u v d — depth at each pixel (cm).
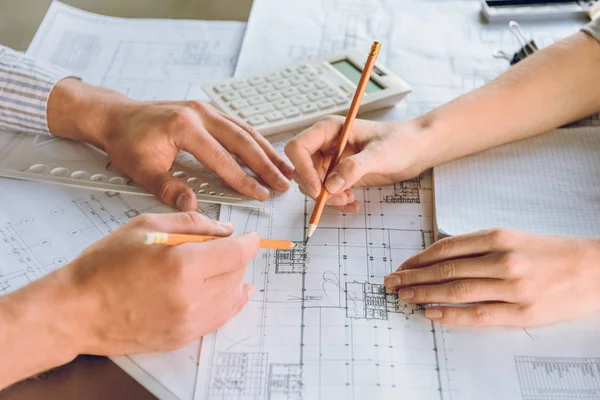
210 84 94
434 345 63
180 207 76
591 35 87
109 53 105
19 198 79
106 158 86
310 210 78
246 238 64
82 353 63
